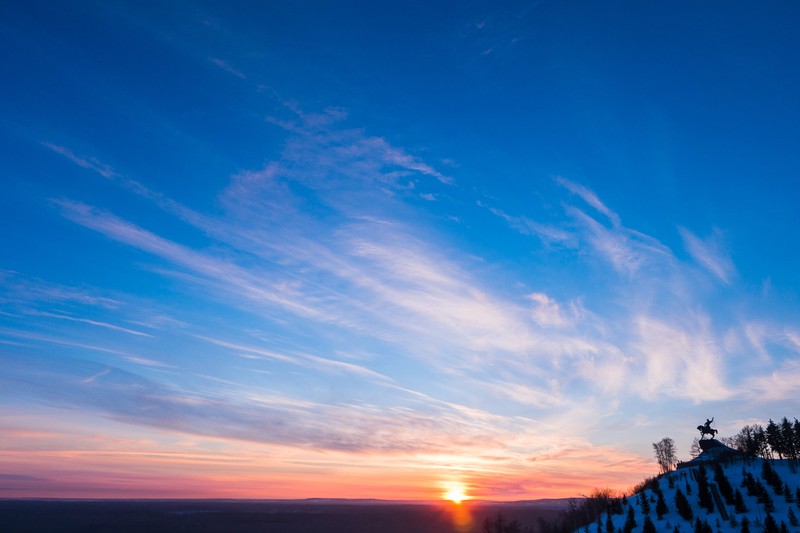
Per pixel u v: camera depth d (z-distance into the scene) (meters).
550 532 192.88
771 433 167.88
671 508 137.75
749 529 113.06
